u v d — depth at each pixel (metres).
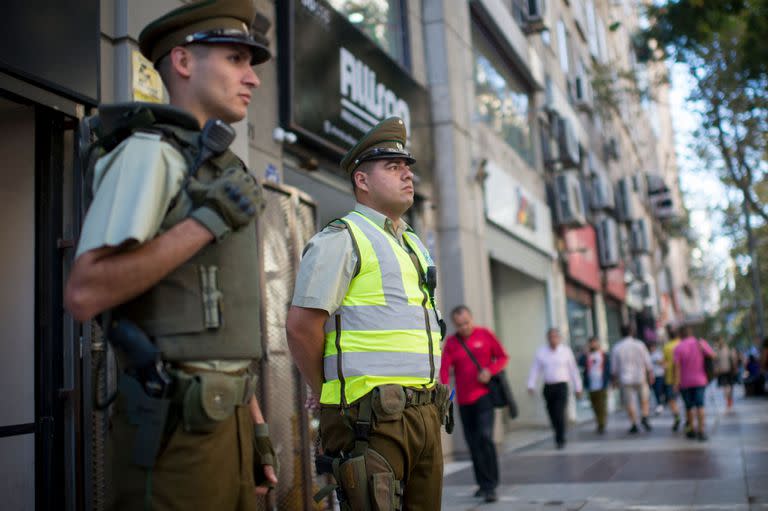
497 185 13.47
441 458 2.85
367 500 2.60
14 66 3.91
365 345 2.70
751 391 28.27
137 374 1.77
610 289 23.77
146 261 1.68
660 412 18.50
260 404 5.55
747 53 11.55
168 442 1.75
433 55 11.48
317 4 7.86
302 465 6.08
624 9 35.50
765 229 34.84
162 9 5.17
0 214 4.41
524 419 16.41
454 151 11.27
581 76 22.59
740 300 48.53
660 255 41.00
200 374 1.80
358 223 2.83
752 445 9.99
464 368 7.02
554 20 20.67
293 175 7.55
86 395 4.38
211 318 1.82
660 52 11.84
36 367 4.29
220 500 1.81
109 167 1.79
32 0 4.07
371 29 9.95
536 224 16.05
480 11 13.44
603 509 5.98
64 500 4.25
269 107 7.05
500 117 14.76
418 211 10.61
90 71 4.44
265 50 2.08
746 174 21.31
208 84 1.98
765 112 19.31
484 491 6.75
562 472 8.45
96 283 1.65
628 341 14.09
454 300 10.97
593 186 22.88
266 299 5.86
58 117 4.38
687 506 5.87
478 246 11.88
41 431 4.25
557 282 17.50
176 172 1.80
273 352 5.97
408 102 10.27
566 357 11.70
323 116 7.79
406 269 2.81
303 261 2.75
